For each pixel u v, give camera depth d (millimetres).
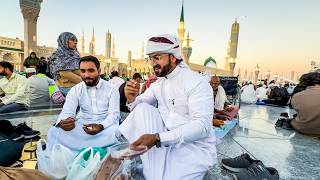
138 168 1722
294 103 3697
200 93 1526
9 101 4012
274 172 1790
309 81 3619
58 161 1509
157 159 1509
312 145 3035
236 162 2012
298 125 3668
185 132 1422
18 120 3686
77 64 4363
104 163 1357
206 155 1568
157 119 1651
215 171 2014
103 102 2557
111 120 2359
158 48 1534
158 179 1467
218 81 4012
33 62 5898
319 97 3332
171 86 1647
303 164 2322
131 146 1354
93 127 2186
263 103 9031
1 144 1889
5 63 4102
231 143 3014
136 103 1843
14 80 4203
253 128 4062
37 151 1610
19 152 1959
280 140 3250
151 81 4207
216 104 4141
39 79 4719
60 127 2135
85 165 1470
